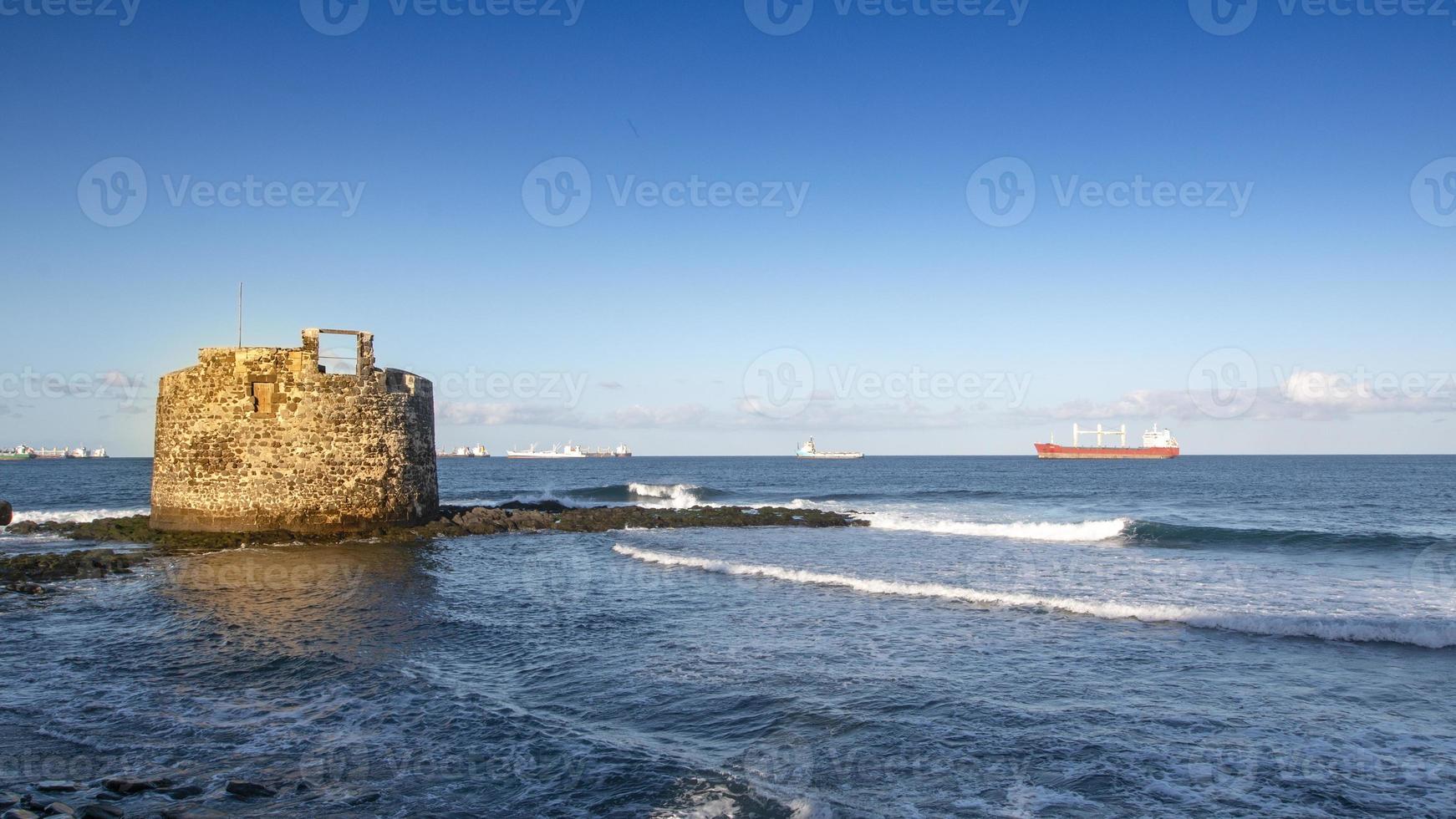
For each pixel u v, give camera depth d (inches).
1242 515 1753.2
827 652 532.7
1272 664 500.4
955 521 1577.3
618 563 929.5
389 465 1128.2
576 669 494.9
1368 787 331.9
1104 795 326.0
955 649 536.7
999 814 309.6
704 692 451.5
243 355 1057.5
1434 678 471.8
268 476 1057.5
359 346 1107.3
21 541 1074.7
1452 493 2549.2
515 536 1218.0
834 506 2081.7
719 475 4719.5
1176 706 426.9
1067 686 460.1
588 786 329.7
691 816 303.6
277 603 679.7
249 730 394.0
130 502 2046.0
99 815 292.5
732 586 773.3
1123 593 736.3
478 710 422.0
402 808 309.9
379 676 477.7
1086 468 5625.0
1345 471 4758.9
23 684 461.1
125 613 639.1
